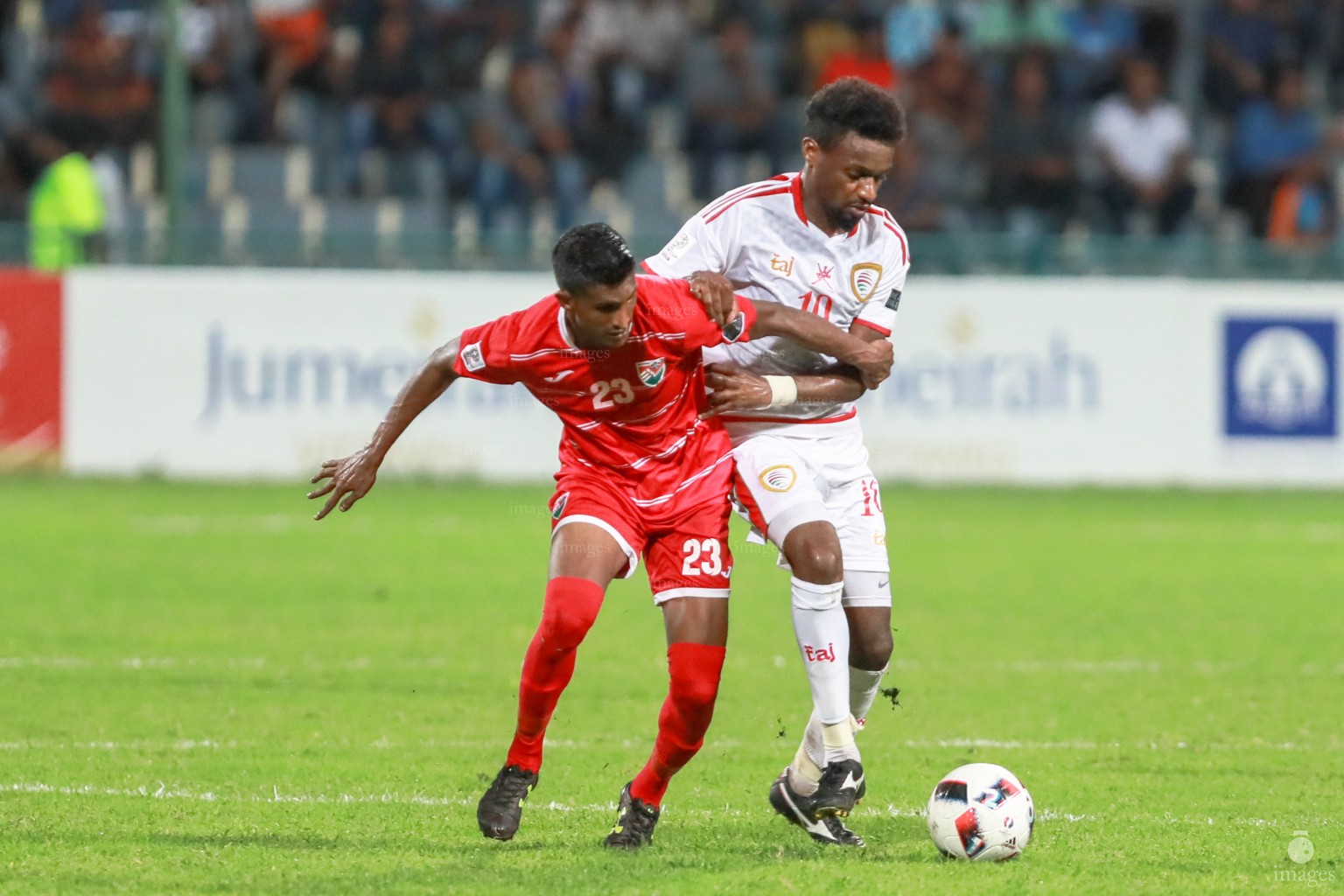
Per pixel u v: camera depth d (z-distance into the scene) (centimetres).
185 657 3097
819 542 1917
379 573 4156
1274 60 8025
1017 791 1852
